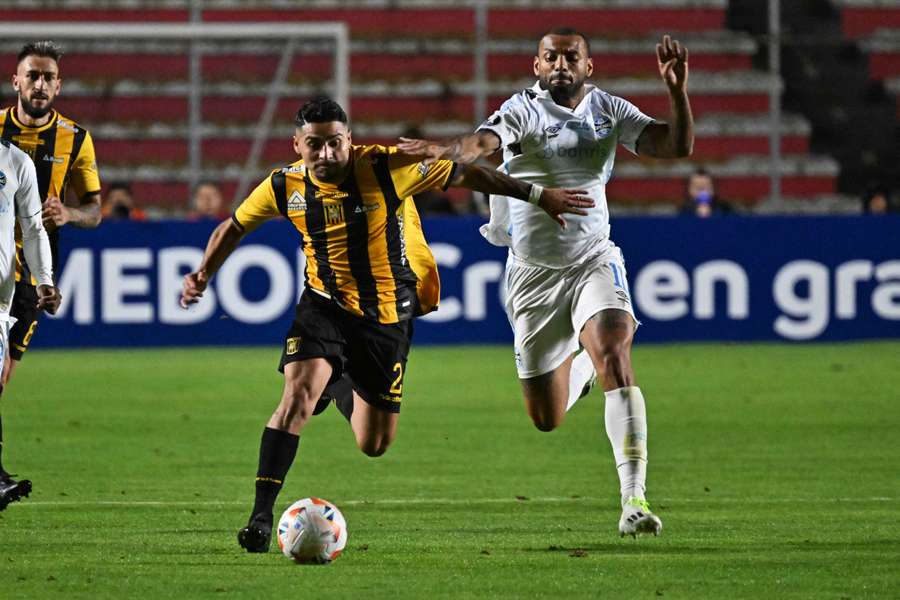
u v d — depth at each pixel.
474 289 58.78
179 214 71.75
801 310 59.16
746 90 78.75
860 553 21.33
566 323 25.67
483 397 44.81
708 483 29.34
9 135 28.28
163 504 26.42
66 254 57.16
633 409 22.39
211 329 58.00
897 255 59.28
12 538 22.69
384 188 22.86
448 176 22.88
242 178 68.81
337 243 23.05
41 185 28.41
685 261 58.69
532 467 31.69
